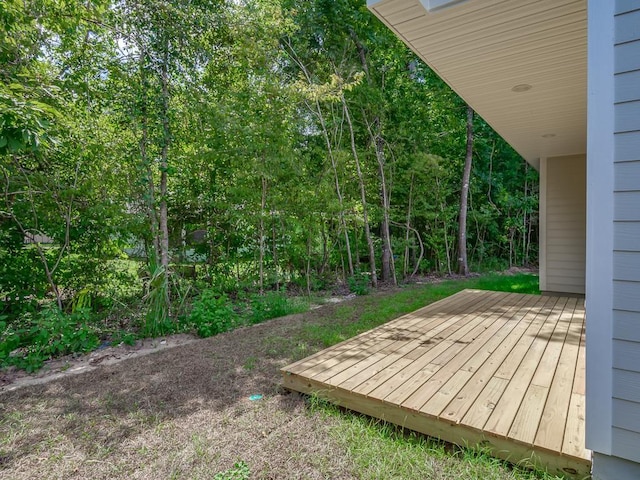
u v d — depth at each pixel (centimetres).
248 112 565
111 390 268
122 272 491
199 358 332
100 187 442
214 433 208
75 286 464
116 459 187
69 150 418
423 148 885
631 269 150
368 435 201
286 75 718
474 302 493
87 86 435
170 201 561
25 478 174
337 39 749
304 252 700
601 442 156
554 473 164
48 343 344
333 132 764
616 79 151
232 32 511
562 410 196
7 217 406
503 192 1065
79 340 355
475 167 1092
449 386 227
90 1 421
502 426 181
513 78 301
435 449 188
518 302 491
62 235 436
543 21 218
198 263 615
